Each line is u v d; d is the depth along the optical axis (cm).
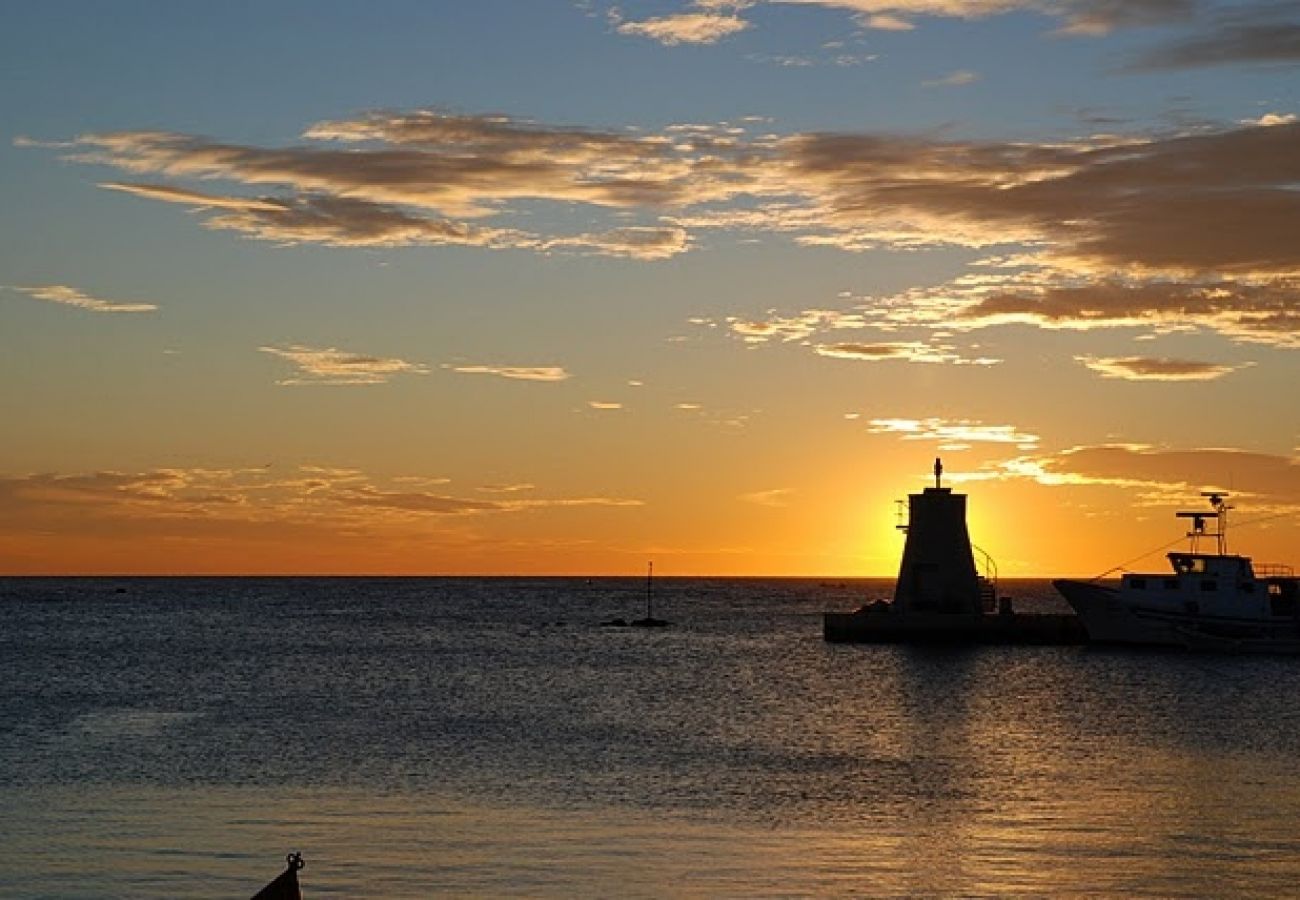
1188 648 14325
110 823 5503
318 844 5172
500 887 4641
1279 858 5041
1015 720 9281
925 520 15838
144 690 11094
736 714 9569
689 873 4812
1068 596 15012
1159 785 6569
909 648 15400
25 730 8356
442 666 13938
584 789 6344
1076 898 4544
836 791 6359
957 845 5231
